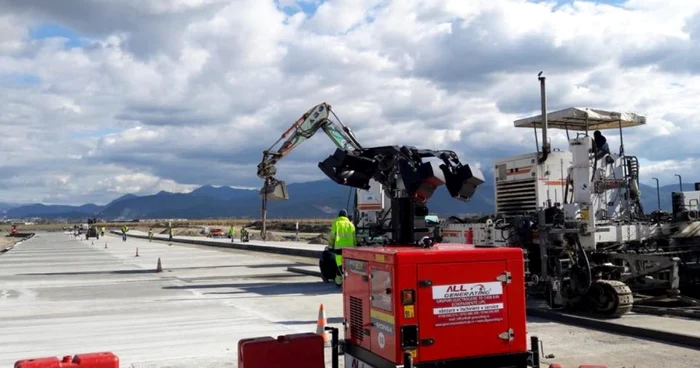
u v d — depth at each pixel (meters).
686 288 14.54
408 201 6.96
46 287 21.50
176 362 9.54
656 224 13.77
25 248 60.84
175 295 18.50
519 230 13.89
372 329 5.96
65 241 82.25
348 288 6.63
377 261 5.83
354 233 19.45
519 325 5.79
